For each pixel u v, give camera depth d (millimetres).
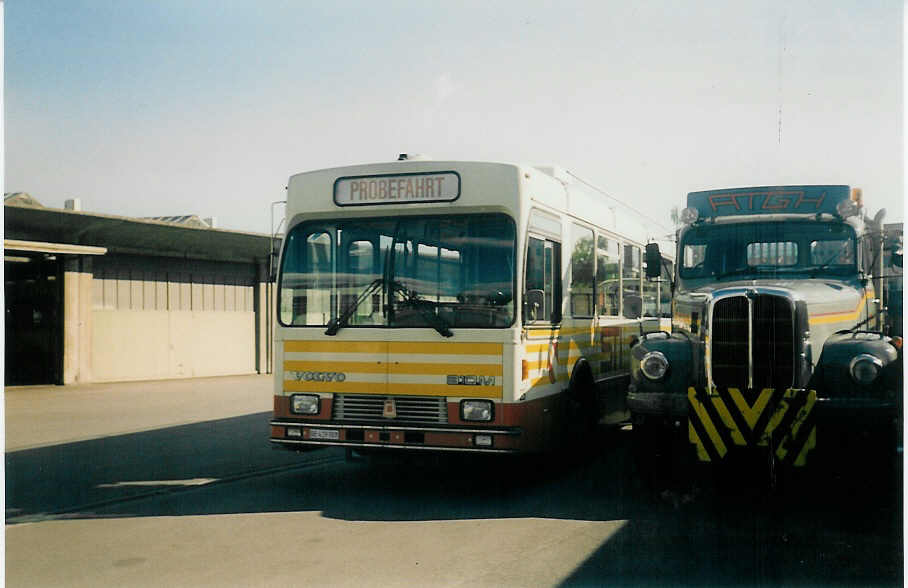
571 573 5988
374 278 8617
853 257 9328
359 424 8430
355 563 6305
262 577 5996
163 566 6281
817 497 8234
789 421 7520
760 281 9133
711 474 9234
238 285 28656
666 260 10438
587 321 10398
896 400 7391
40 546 6855
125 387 22891
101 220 23000
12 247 20359
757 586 5645
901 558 6211
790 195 9672
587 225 10484
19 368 24125
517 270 8211
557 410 9164
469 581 5844
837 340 7891
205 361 27375
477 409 8141
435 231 8516
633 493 8625
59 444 12547
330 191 8852
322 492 8906
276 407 8836
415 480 9547
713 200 9961
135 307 25188
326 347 8648
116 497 8734
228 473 10094
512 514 7785
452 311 8320
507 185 8344
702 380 7949
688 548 6566
